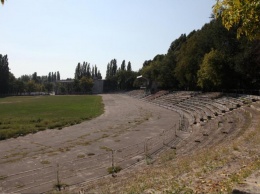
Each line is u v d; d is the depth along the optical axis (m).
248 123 25.08
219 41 55.06
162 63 106.50
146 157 21.28
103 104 85.00
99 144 26.94
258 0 6.81
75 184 15.84
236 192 6.94
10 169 19.17
